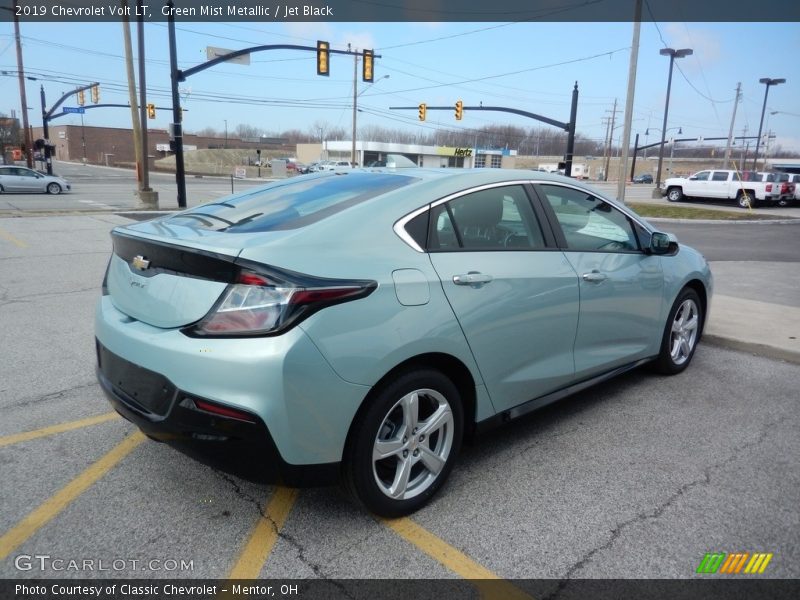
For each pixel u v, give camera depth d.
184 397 2.40
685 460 3.46
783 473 3.32
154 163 96.44
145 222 3.25
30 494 2.96
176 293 2.51
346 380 2.44
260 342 2.31
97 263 9.50
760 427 3.92
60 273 8.67
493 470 3.30
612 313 3.87
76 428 3.71
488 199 3.23
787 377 4.91
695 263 4.84
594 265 3.69
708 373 4.98
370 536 2.69
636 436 3.76
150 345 2.52
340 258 2.54
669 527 2.80
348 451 2.58
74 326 5.98
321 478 2.53
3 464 3.24
